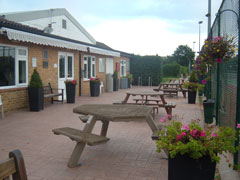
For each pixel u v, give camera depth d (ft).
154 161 14.69
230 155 15.20
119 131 21.49
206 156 9.38
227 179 11.99
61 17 62.54
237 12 14.64
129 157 15.31
